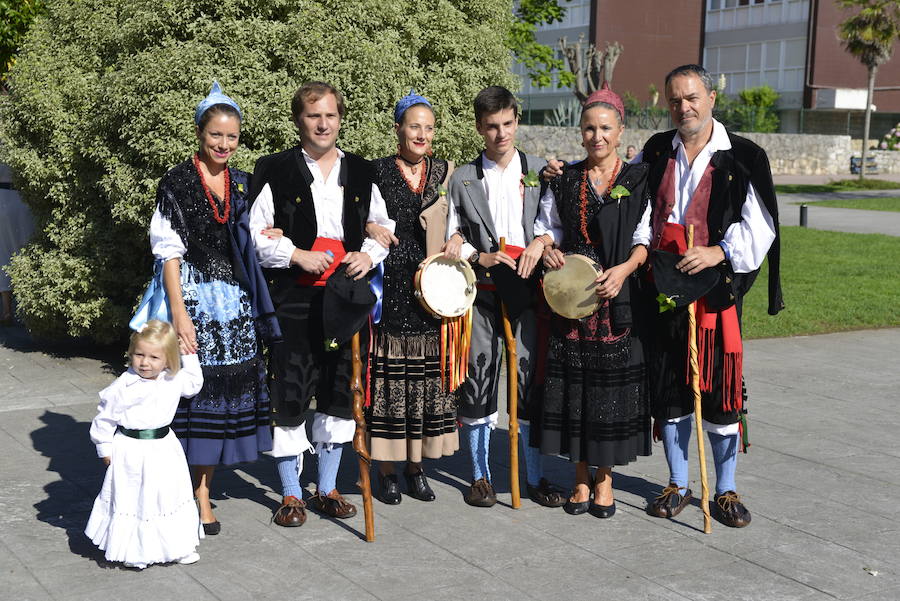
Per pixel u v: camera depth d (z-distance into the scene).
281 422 4.50
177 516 4.03
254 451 4.39
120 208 7.07
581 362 4.54
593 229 4.57
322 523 4.60
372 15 7.52
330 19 7.20
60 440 5.90
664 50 41.75
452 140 8.15
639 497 5.00
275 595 3.79
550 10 20.42
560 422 4.63
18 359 8.15
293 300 4.50
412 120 4.66
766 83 41.94
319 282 4.52
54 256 7.92
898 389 7.50
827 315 10.69
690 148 4.54
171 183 4.23
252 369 4.38
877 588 3.91
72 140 7.58
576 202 4.57
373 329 4.71
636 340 4.59
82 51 7.84
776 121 39.34
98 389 7.19
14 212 9.43
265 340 4.42
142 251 7.74
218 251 4.31
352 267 4.40
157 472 3.98
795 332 9.83
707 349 4.53
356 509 4.77
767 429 6.31
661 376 4.66
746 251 4.41
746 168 4.42
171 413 4.05
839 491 5.11
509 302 4.70
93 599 3.73
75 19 7.85
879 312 10.88
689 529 4.55
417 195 4.72
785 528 4.57
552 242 4.70
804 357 8.67
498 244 4.77
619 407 4.54
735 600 3.78
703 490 4.48
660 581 3.95
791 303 11.40
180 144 6.70
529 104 41.16
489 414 4.83
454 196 4.79
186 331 4.15
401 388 4.69
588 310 4.46
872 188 32.16
